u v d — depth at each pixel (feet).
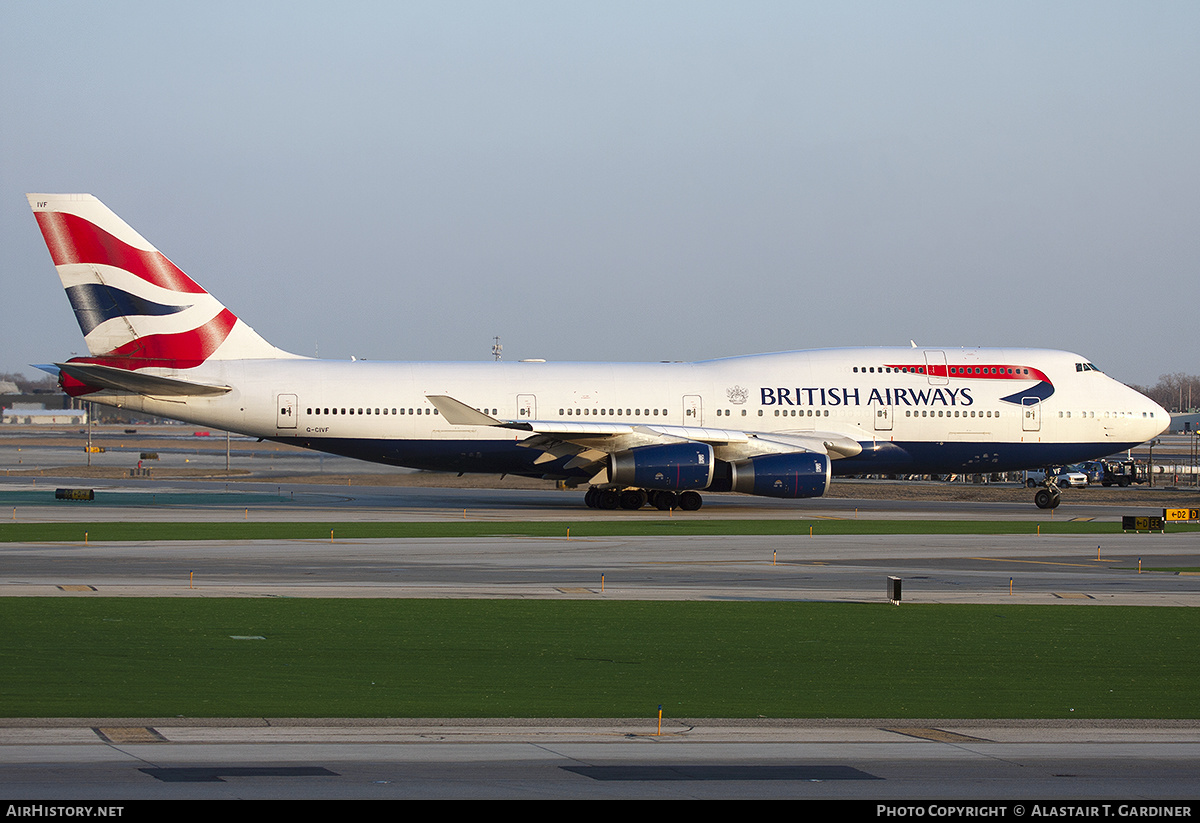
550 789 84.43
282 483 519.19
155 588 195.62
